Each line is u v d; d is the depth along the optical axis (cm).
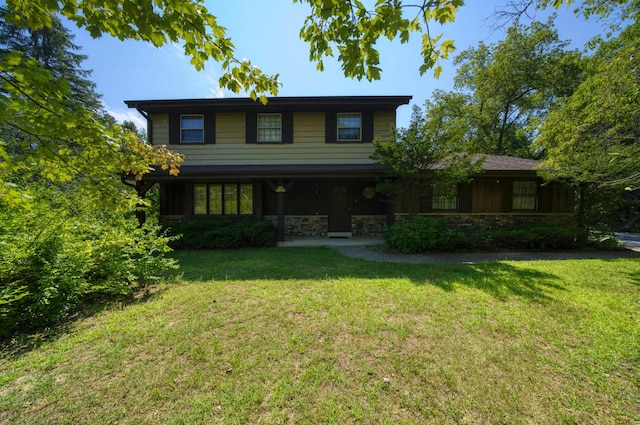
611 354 241
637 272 509
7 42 1350
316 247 820
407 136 736
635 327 289
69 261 333
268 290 409
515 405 185
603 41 724
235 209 1005
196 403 186
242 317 316
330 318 312
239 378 211
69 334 276
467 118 1994
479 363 229
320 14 192
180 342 262
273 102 899
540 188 965
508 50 1702
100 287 354
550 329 287
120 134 297
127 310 336
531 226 860
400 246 727
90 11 180
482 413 179
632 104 464
